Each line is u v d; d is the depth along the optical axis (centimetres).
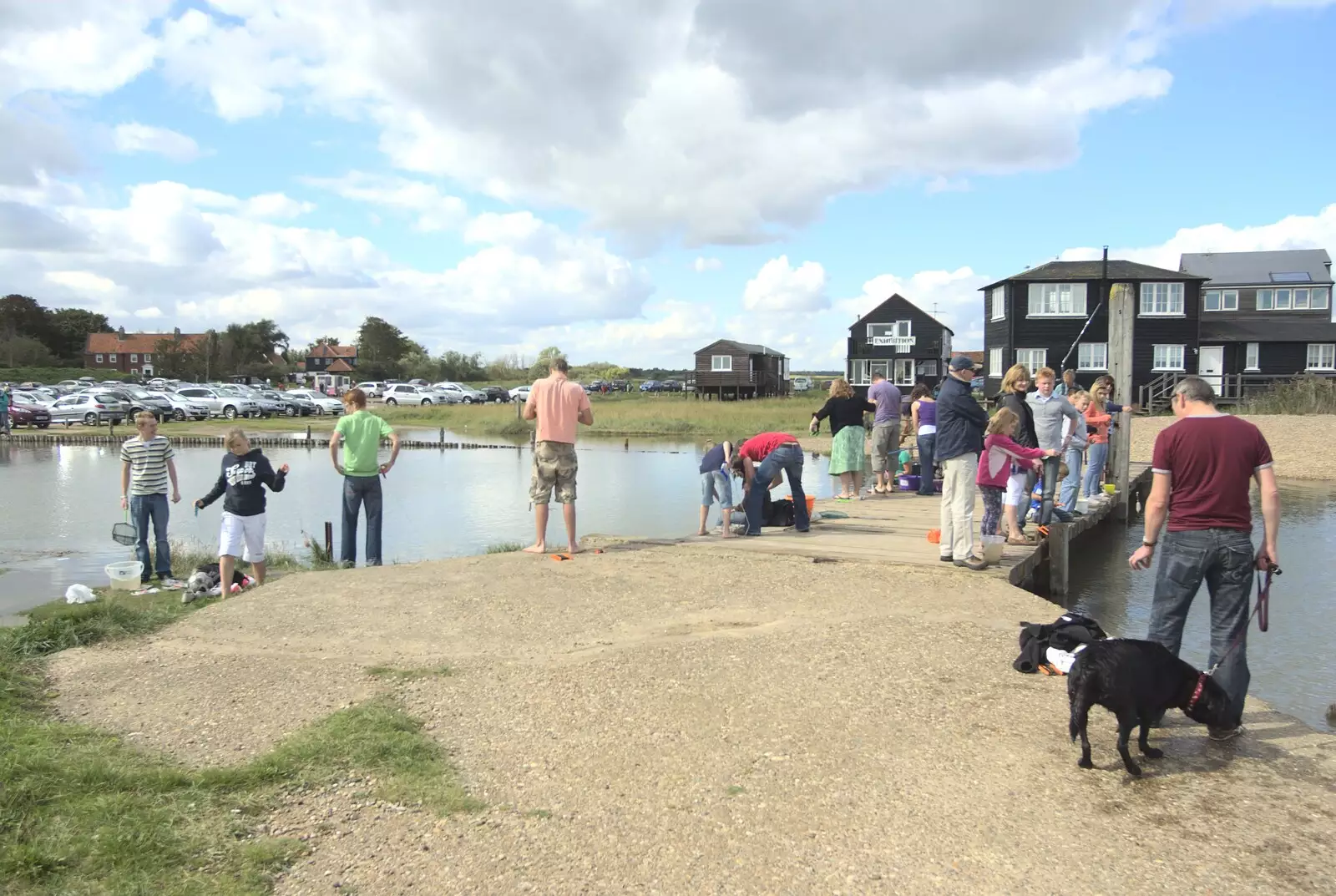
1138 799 394
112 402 4403
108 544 1327
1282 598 956
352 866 346
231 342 9762
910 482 1456
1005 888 325
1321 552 1216
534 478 941
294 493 1958
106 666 600
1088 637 545
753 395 6881
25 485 2106
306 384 9888
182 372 9231
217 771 426
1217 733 457
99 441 3628
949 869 338
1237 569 457
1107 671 412
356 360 11675
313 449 3294
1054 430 1044
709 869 340
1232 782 411
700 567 866
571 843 361
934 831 367
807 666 573
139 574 981
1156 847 352
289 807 395
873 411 1391
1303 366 4172
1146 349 3991
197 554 1202
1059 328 4028
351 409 1065
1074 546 1355
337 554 1253
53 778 410
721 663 581
